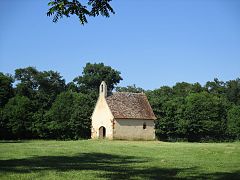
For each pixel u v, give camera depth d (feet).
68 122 239.09
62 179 58.59
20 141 202.49
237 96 378.53
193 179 61.93
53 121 236.43
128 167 78.79
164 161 92.84
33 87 323.57
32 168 72.79
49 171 67.97
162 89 359.66
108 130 215.92
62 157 99.50
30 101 237.66
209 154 112.37
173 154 114.11
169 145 162.61
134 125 218.18
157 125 254.88
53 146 142.82
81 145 151.12
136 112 221.87
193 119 255.91
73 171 69.00
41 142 182.39
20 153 108.27
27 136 235.61
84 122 242.78
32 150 120.06
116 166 80.43
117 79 374.02
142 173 68.49
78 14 35.76
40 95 274.77
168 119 255.50
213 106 260.62
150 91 330.54
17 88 277.23
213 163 88.53
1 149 123.54
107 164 84.74
